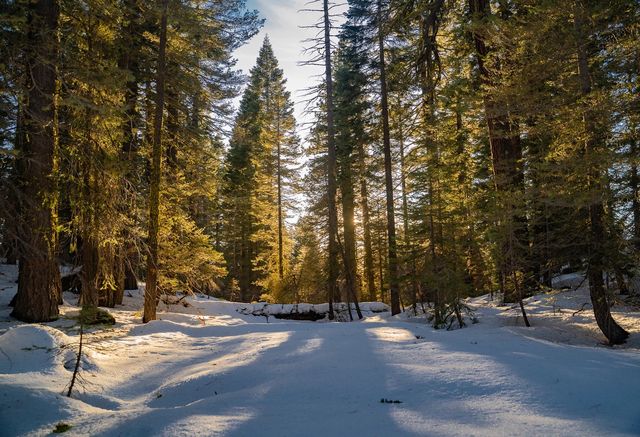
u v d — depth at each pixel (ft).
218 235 121.29
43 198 29.12
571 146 33.37
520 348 23.86
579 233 34.58
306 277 90.89
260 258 110.73
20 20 24.32
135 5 44.14
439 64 59.00
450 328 39.37
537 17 34.19
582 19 31.55
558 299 46.47
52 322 36.58
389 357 21.81
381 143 85.97
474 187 62.80
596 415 12.34
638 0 30.68
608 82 39.58
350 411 13.37
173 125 59.57
